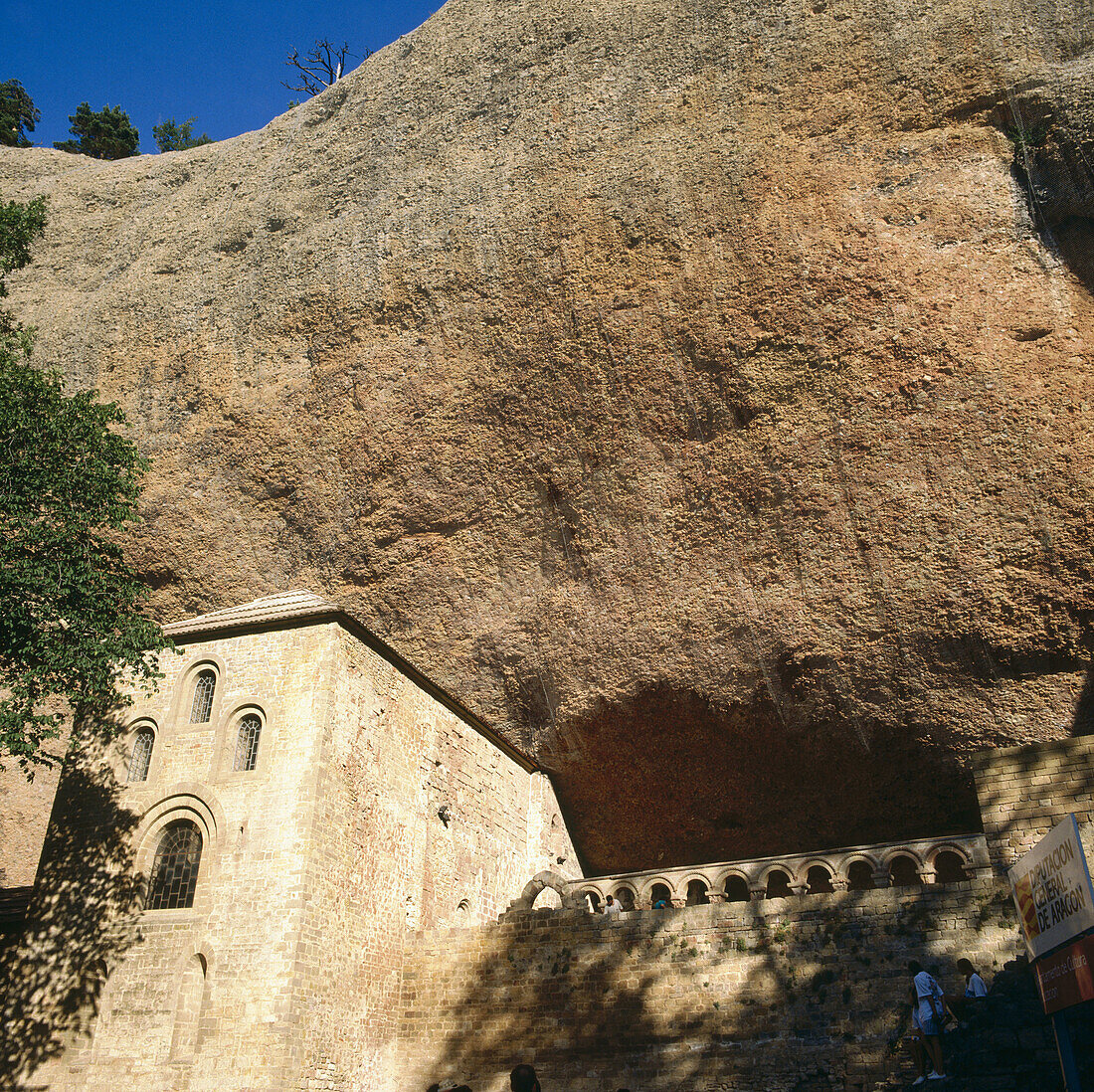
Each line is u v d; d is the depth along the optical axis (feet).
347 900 55.88
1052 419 55.11
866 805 71.51
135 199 86.33
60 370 79.10
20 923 59.00
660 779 77.41
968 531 57.82
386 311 68.90
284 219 75.82
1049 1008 32.50
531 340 64.90
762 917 52.90
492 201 66.18
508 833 76.84
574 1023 54.34
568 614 70.54
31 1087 52.34
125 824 58.03
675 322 61.36
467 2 75.97
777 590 63.77
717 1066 49.93
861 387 58.29
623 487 65.67
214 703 60.08
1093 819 49.75
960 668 61.00
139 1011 52.39
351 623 60.59
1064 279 55.62
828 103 58.80
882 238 57.31
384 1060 56.49
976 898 49.01
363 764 60.03
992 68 56.24
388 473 70.54
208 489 74.84
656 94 63.26
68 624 57.16
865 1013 48.32
